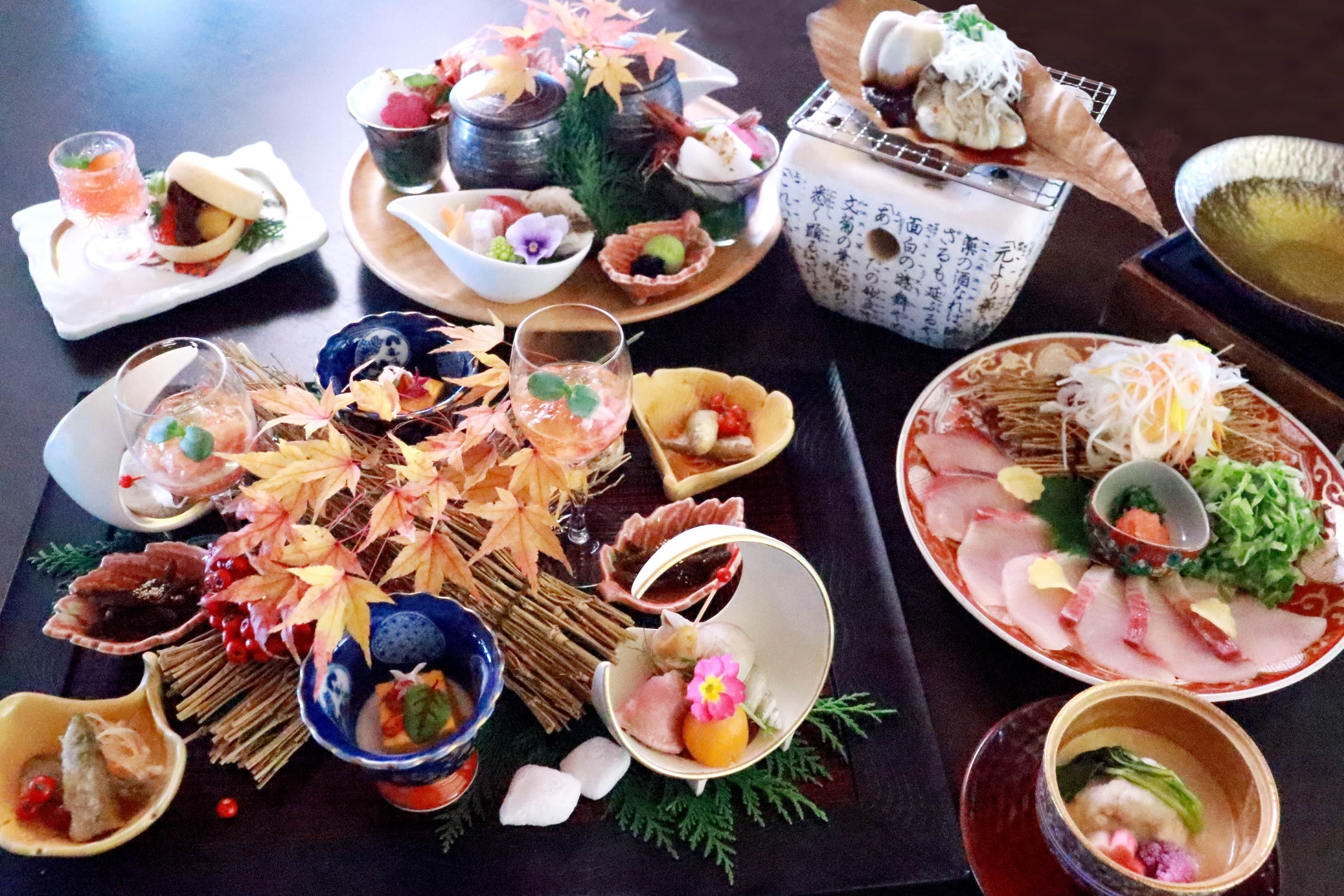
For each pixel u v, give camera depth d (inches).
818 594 22.0
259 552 22.3
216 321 31.4
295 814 21.7
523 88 31.3
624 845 21.5
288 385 26.3
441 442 22.5
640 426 26.8
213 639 23.1
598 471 26.9
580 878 21.0
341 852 21.2
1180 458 27.0
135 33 43.1
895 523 27.1
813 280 31.5
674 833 21.7
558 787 21.6
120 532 25.6
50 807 20.7
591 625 23.2
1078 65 40.9
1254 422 28.0
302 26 43.6
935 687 24.2
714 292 31.2
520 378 23.1
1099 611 24.2
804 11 43.9
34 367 30.0
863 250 29.1
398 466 21.9
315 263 33.4
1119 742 21.5
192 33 43.1
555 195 31.0
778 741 21.5
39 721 21.4
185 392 25.1
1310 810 22.2
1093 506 25.5
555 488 21.9
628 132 32.5
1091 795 20.4
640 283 29.7
